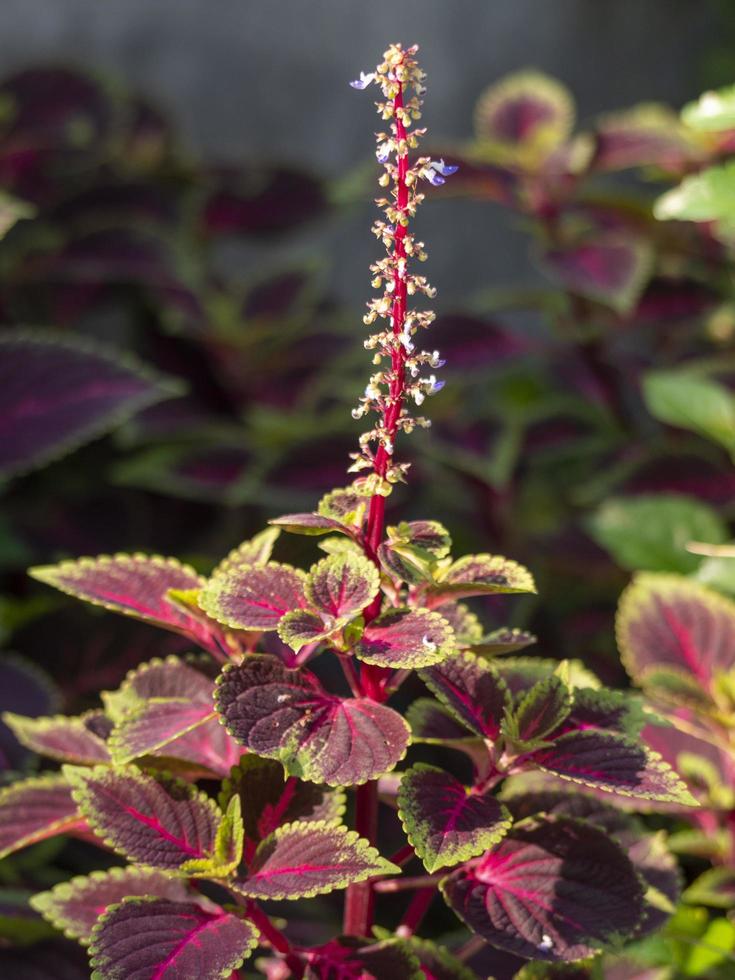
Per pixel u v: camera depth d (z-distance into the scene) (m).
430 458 1.41
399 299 0.69
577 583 1.38
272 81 2.87
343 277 2.85
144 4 2.72
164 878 0.77
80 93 1.80
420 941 0.77
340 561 0.72
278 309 1.66
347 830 0.72
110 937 0.71
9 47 2.59
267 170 1.77
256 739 0.70
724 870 0.92
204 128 2.82
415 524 0.73
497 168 1.35
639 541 1.11
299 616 0.71
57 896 0.77
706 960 0.89
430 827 0.71
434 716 0.78
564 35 3.23
